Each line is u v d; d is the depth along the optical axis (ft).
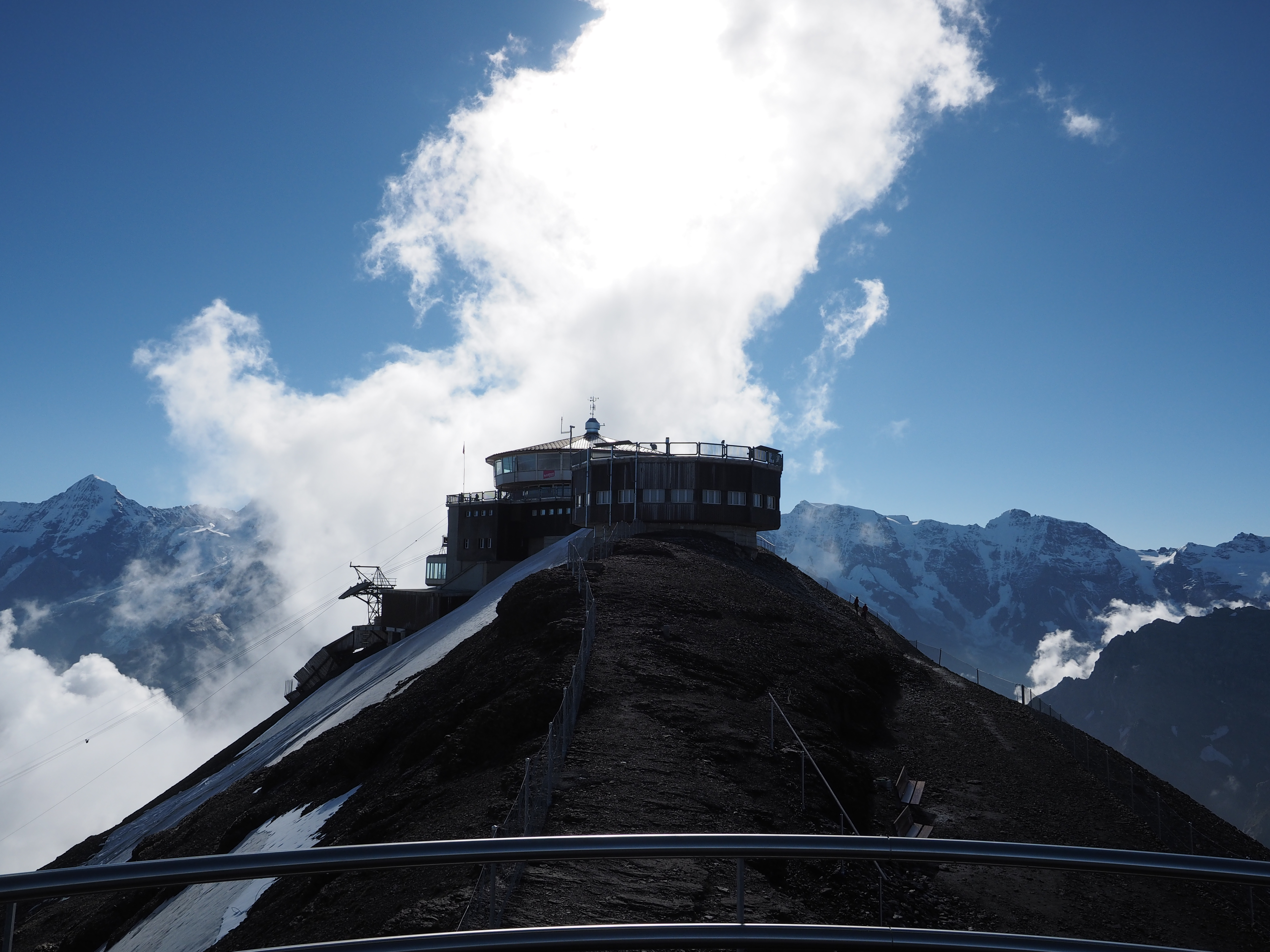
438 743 111.34
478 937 21.15
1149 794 134.62
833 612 200.44
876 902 71.31
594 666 110.93
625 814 71.00
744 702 110.52
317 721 218.38
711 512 232.12
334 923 59.36
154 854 146.92
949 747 128.88
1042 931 79.00
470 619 226.58
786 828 77.46
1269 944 85.87
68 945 112.78
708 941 21.40
